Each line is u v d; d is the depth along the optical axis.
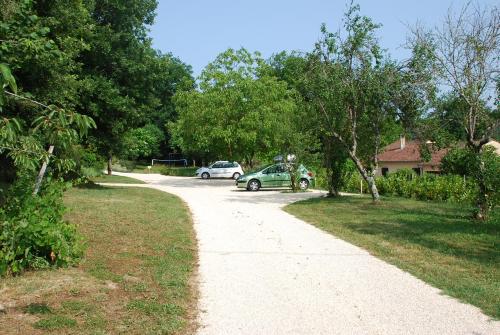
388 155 44.66
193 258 8.46
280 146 25.08
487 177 13.56
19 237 6.49
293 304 6.00
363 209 16.22
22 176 7.22
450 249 9.41
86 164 23.73
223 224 12.60
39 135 7.48
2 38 6.09
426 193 21.11
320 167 24.88
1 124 4.46
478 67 13.30
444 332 5.07
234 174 41.81
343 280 7.13
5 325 4.90
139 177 43.62
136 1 25.19
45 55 7.05
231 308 5.82
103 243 9.08
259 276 7.33
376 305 5.97
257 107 31.31
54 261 6.99
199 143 32.81
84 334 4.77
